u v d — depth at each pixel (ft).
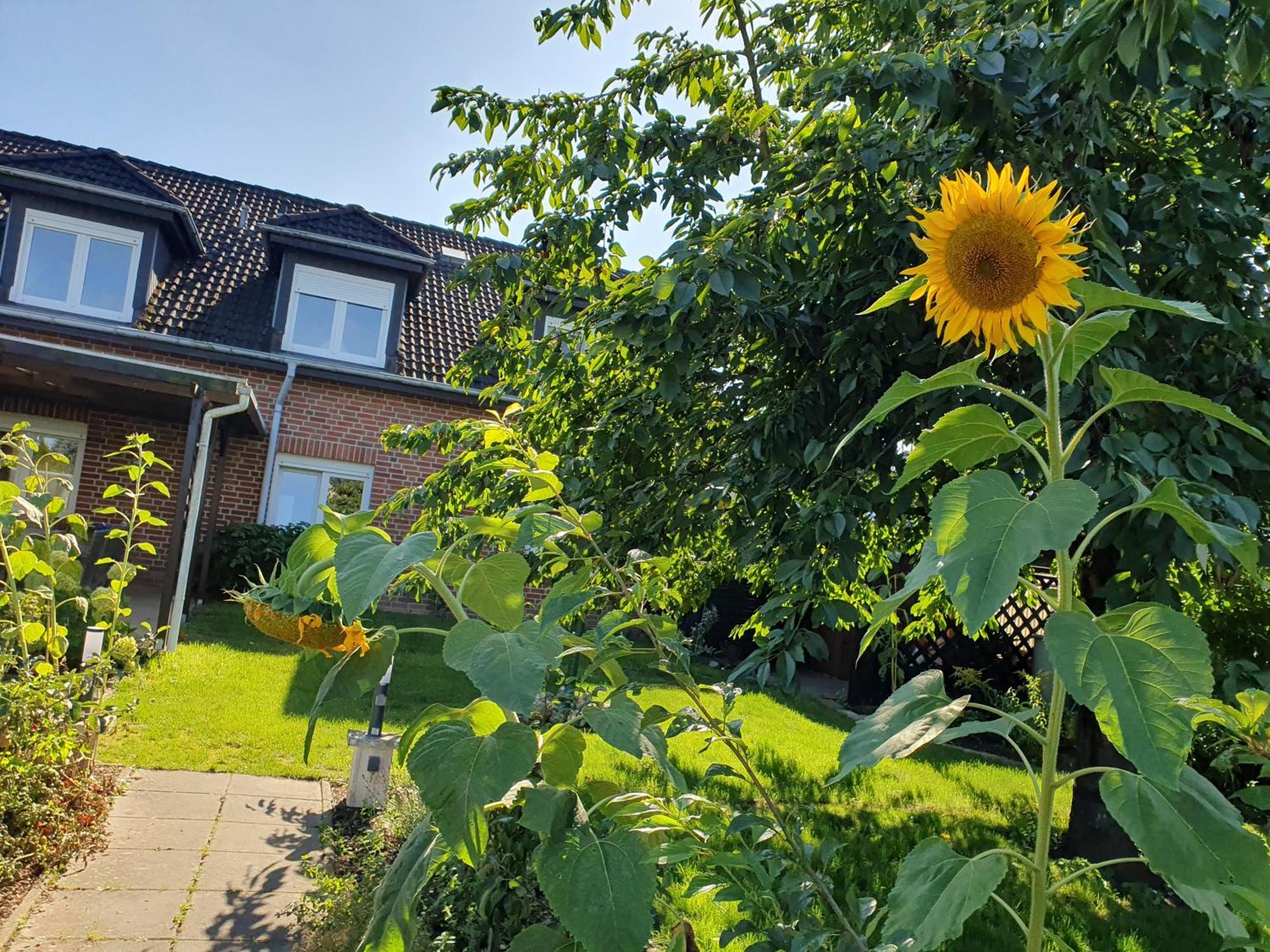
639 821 5.42
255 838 14.78
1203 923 13.82
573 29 15.65
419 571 5.01
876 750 3.80
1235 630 13.84
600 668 5.68
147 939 11.24
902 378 3.90
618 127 14.38
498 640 4.12
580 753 4.88
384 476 41.50
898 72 9.14
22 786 12.95
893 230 10.71
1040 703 20.56
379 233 43.83
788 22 15.64
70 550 19.12
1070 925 13.23
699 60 15.71
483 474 13.52
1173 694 2.89
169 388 28.14
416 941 9.21
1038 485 9.91
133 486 37.83
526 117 15.37
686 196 14.37
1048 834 3.84
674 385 11.12
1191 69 7.14
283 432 40.19
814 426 11.03
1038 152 9.29
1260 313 10.31
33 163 38.34
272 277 44.45
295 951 11.07
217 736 19.57
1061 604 3.65
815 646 8.88
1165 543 8.05
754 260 10.32
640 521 12.26
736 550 12.67
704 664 38.34
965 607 2.93
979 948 12.21
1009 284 3.78
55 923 11.50
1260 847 3.26
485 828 4.41
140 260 39.42
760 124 13.94
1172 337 9.88
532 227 14.94
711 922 11.10
